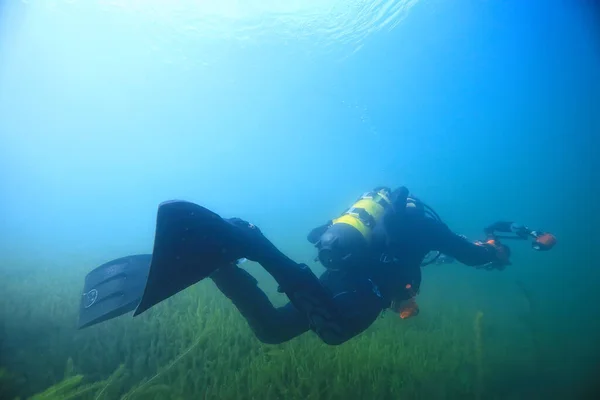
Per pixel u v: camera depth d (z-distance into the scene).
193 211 1.82
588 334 5.40
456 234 2.95
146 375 3.43
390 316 5.84
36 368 3.42
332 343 2.15
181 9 24.84
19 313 4.73
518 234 3.73
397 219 2.66
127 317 4.73
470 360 3.96
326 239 2.68
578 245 17.77
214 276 2.46
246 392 3.13
